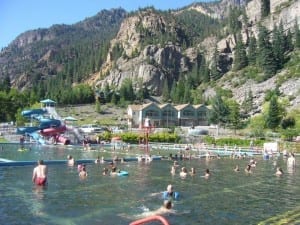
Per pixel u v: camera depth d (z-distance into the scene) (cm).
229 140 10462
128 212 2725
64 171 4731
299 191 3731
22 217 2489
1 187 3484
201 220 2561
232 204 3072
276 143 8944
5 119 14938
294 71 18612
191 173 4897
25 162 5072
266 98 16662
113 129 13262
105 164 5662
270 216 2706
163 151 8506
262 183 4225
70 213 2639
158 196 3297
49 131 9206
